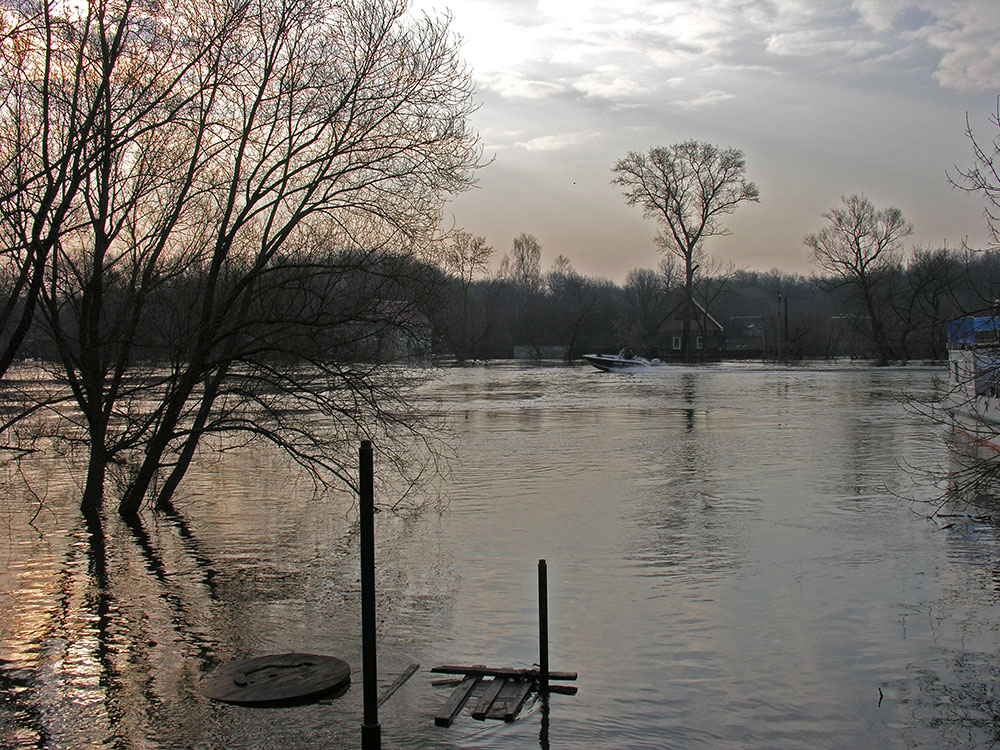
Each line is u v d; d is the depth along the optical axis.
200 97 16.33
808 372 76.62
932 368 79.31
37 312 17.27
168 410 17.84
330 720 8.99
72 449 19.77
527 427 35.00
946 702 9.32
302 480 22.77
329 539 16.55
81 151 14.00
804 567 14.26
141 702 9.48
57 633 11.59
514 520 17.98
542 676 9.58
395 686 9.78
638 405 45.28
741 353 115.12
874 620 11.73
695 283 93.25
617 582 13.57
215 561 15.02
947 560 14.52
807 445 29.06
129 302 17.06
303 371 17.39
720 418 38.25
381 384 17.48
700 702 9.35
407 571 14.33
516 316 125.94
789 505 19.20
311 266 16.64
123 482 20.20
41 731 8.88
